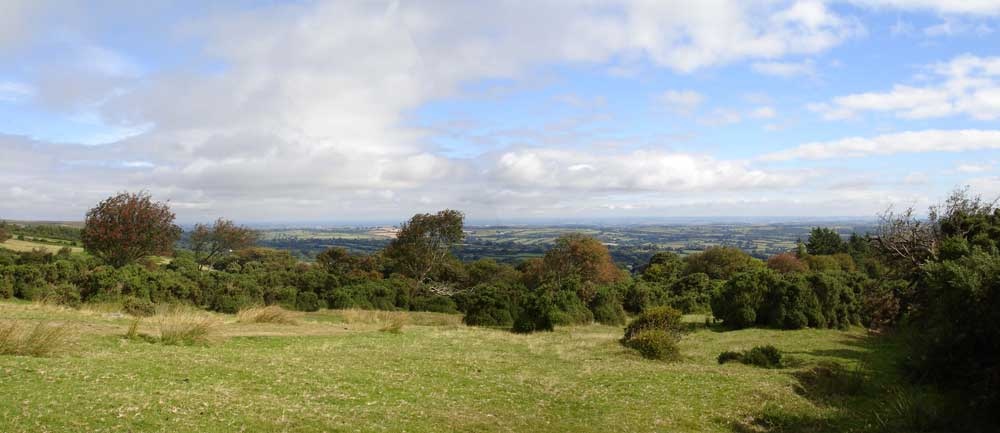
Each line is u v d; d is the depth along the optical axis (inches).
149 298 1071.6
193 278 1365.7
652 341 727.1
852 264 2593.5
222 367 430.3
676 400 456.8
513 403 413.4
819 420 407.5
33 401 279.3
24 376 328.5
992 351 411.2
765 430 387.2
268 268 2341.3
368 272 2423.7
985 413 378.6
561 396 448.1
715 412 424.5
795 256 2925.7
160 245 1453.0
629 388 494.0
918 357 510.0
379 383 431.8
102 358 414.9
